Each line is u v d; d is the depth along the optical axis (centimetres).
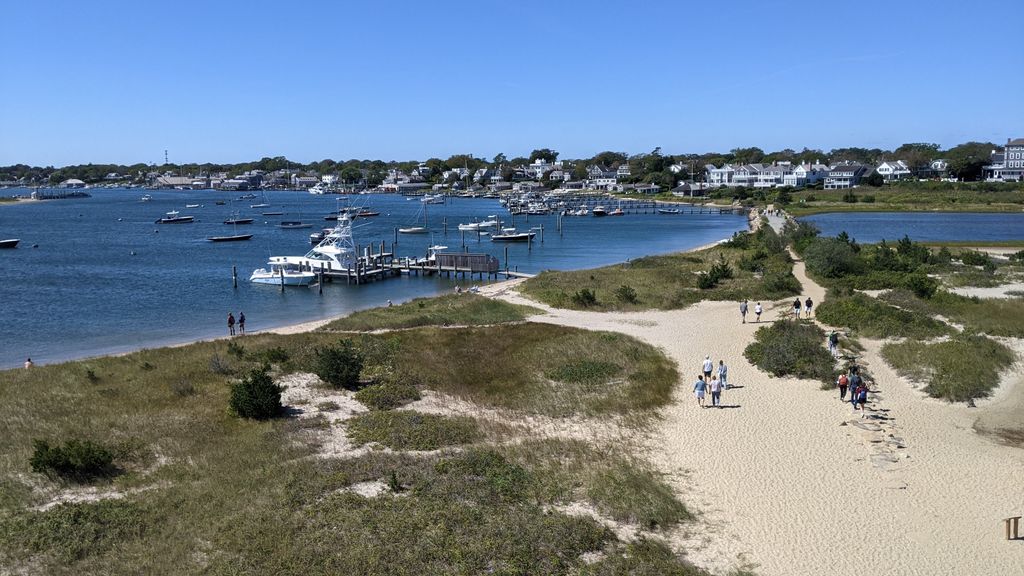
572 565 1673
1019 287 5731
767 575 1675
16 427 2553
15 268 8219
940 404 2866
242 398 2698
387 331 4369
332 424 2653
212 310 5875
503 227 13325
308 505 1944
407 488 2066
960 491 2109
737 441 2488
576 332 4197
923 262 7031
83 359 3872
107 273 7869
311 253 7631
